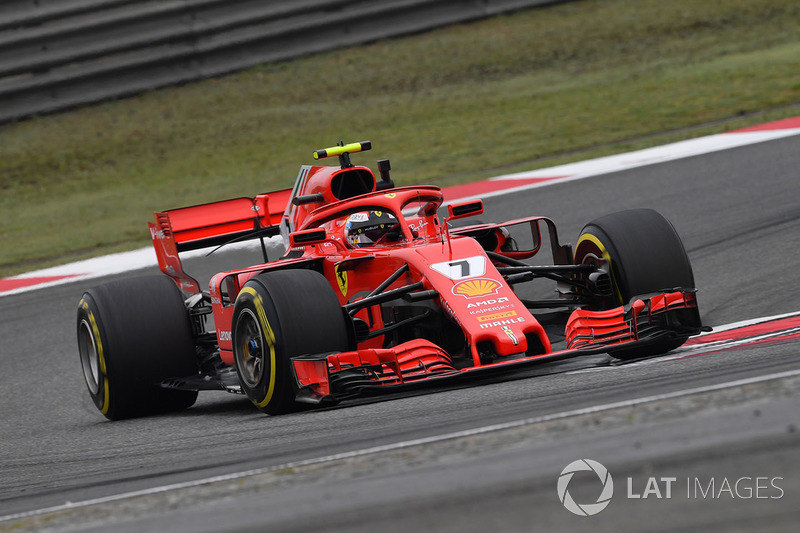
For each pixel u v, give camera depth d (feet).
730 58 281.74
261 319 64.69
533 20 344.08
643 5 347.77
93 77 310.24
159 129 291.79
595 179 170.81
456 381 65.31
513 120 254.68
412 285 66.85
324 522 33.91
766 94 232.94
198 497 40.88
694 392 45.44
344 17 330.95
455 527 31.35
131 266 162.30
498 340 61.67
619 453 37.01
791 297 88.28
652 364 61.41
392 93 298.76
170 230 90.12
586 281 73.36
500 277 67.31
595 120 239.09
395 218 78.23
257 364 67.56
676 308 65.82
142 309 83.10
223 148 272.51
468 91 292.40
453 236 76.69
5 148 291.58
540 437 41.60
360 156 246.68
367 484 38.34
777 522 28.53
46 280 163.12
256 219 94.99
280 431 58.44
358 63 321.52
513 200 164.96
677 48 304.09
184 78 316.60
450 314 64.44
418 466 40.04
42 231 220.43
